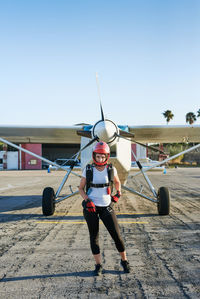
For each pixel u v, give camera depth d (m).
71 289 2.27
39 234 4.00
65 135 8.02
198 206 6.41
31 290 2.26
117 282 2.40
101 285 2.34
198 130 7.43
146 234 3.95
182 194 8.89
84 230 4.24
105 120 5.36
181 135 8.12
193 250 3.24
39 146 37.25
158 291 2.22
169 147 49.34
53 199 5.42
